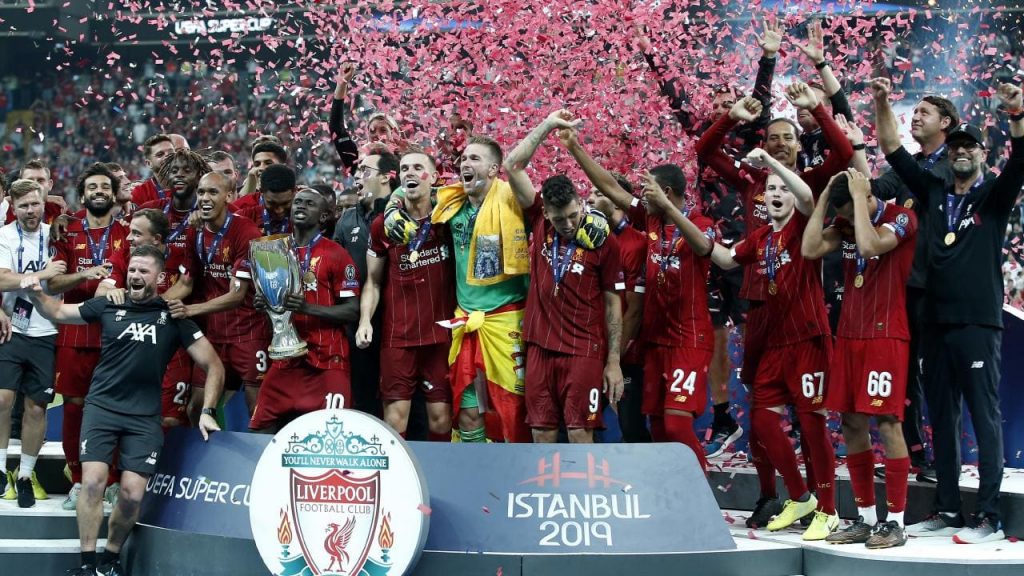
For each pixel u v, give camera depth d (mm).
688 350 6371
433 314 6441
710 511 5754
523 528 5648
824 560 5715
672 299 6406
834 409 5957
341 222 6988
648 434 6887
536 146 6199
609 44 8125
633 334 6660
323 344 6348
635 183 7816
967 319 6059
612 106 7832
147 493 6355
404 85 8250
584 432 6129
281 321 6262
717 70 8055
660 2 7875
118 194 7832
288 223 6691
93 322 6305
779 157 6402
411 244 6375
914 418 6914
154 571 6086
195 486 6156
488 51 7875
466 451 5855
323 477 5602
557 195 5934
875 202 5934
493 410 6469
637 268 6609
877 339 5840
